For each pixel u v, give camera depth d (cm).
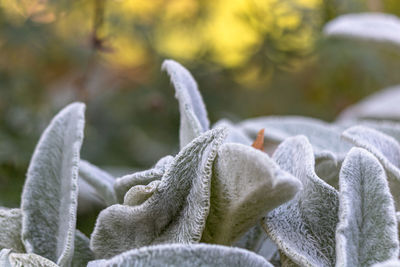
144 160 131
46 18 127
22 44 127
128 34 136
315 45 138
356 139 51
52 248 51
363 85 148
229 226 47
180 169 46
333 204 47
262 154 42
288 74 146
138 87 137
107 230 48
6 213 53
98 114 131
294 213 48
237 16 140
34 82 127
